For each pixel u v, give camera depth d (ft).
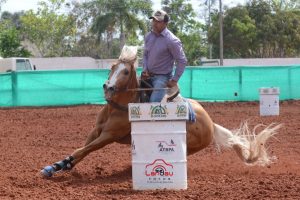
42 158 40.65
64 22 238.89
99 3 232.94
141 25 190.08
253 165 35.50
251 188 28.35
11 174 33.40
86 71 93.25
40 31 237.66
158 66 32.37
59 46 240.53
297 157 40.81
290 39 227.40
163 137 28.30
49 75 92.22
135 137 28.53
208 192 27.55
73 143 49.62
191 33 238.27
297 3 259.19
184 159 28.37
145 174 28.53
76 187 29.58
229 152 43.32
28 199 26.18
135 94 32.09
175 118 28.17
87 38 240.53
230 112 77.82
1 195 27.20
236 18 224.12
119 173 34.27
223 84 97.25
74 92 93.04
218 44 226.99
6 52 190.60
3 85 91.15
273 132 37.78
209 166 36.99
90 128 60.70
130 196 26.84
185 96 96.22
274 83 98.27
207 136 33.81
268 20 225.97
